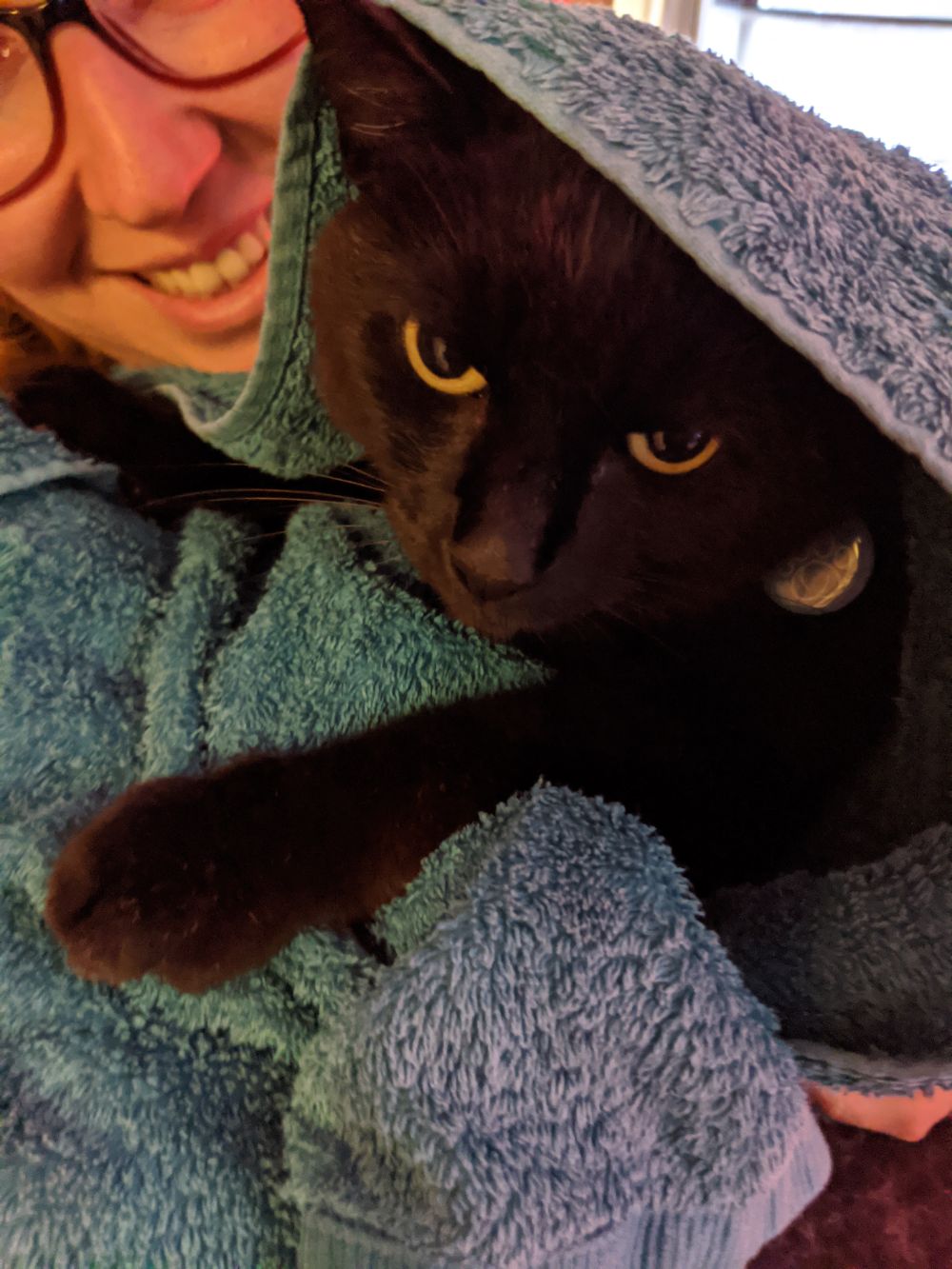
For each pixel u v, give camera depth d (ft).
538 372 0.56
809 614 0.68
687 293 0.54
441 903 0.57
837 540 0.65
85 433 0.80
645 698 0.65
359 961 0.60
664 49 0.48
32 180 0.81
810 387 0.57
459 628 0.67
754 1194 0.55
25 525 0.71
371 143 0.62
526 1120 0.52
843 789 0.66
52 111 0.78
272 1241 0.58
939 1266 0.85
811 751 0.66
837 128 0.57
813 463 0.60
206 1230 0.58
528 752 0.62
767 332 0.55
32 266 0.86
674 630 0.68
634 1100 0.53
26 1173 0.58
